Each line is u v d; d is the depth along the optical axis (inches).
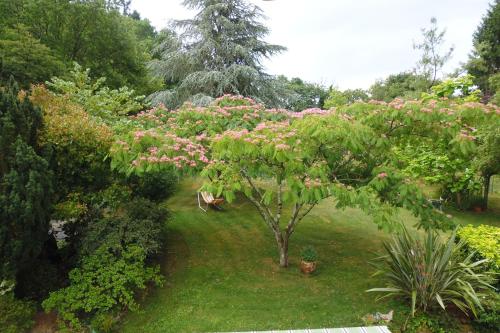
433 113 183.8
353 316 181.8
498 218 348.5
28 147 172.2
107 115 339.9
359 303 194.1
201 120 255.4
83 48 631.8
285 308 191.8
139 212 239.5
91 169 213.8
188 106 276.7
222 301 200.4
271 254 263.6
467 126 195.3
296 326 175.5
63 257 221.0
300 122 184.2
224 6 453.7
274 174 183.9
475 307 166.2
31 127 189.6
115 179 236.7
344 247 276.2
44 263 204.2
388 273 191.5
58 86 354.0
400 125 205.0
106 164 219.3
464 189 372.5
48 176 180.5
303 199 169.9
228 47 455.5
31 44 435.2
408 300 187.9
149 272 201.0
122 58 667.4
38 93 234.7
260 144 169.5
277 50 491.2
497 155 313.4
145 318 184.4
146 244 211.3
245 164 183.8
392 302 190.7
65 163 205.2
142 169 191.2
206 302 199.3
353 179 221.6
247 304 196.7
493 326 162.4
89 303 171.6
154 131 218.4
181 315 186.9
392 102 200.8
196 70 466.9
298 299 200.7
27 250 169.9
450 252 176.2
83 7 595.5
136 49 702.5
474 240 196.1
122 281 182.2
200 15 463.5
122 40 652.1
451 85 313.0
